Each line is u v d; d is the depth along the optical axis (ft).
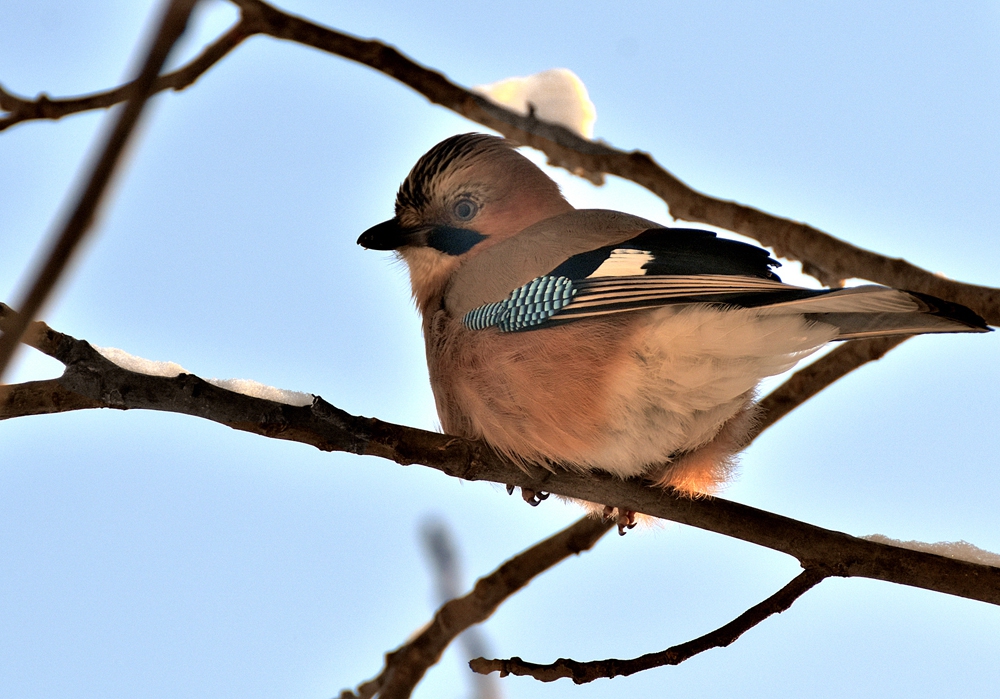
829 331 21.62
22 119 23.73
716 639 22.24
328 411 20.65
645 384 23.49
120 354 20.65
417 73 26.50
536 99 28.99
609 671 21.68
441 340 26.37
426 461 22.30
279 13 25.62
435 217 29.25
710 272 23.53
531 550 29.68
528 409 24.49
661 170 26.89
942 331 20.24
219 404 19.39
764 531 23.59
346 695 29.53
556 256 24.95
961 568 22.80
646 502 24.77
